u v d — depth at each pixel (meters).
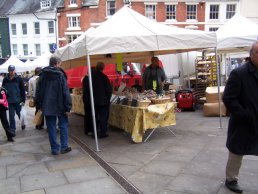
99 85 7.11
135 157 5.75
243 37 9.64
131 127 6.99
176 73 14.54
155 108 6.73
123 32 6.49
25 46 39.56
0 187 4.60
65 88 6.01
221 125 7.91
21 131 8.77
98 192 4.32
